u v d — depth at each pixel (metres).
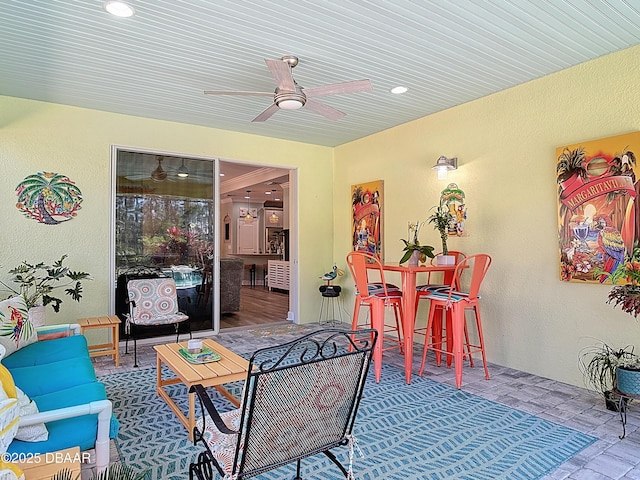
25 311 3.04
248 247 12.88
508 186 3.93
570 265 3.41
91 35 2.87
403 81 3.74
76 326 3.38
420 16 2.65
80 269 4.44
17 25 2.73
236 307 6.89
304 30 2.82
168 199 5.00
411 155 5.00
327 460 2.24
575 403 3.04
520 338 3.82
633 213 3.04
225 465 1.57
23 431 1.58
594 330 3.30
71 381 2.30
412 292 3.56
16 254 4.13
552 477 2.06
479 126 4.20
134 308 4.32
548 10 2.58
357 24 2.74
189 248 5.15
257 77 3.65
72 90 3.95
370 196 5.59
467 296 3.54
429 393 3.26
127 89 3.93
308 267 6.15
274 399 1.52
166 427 2.63
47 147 4.28
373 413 2.87
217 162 5.32
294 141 5.98
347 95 4.11
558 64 3.39
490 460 2.23
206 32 2.84
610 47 3.10
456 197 4.43
